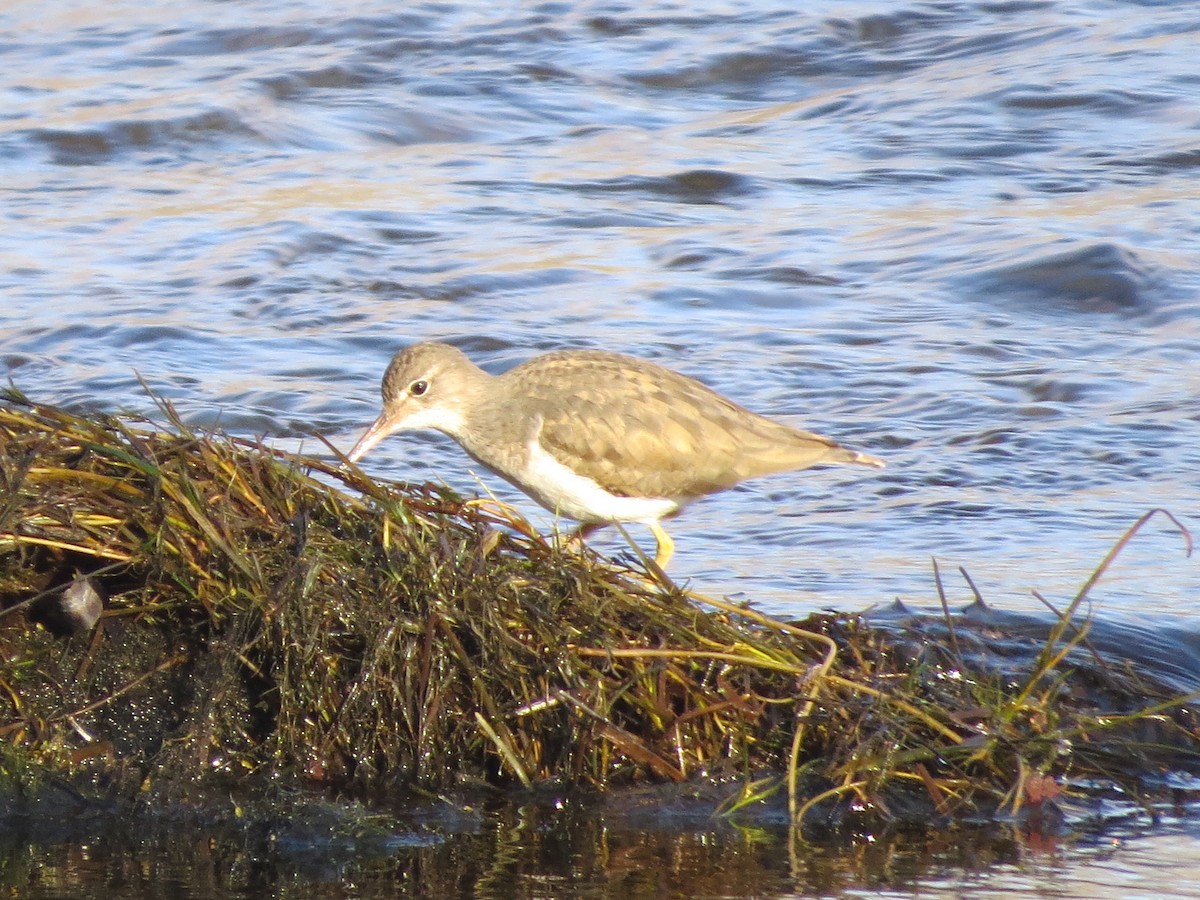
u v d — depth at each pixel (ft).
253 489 29.94
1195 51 84.43
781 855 26.40
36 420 29.99
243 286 59.77
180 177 72.74
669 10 94.02
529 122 80.84
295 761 28.22
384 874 25.38
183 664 28.63
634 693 29.22
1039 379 52.11
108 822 26.89
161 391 49.96
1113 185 69.62
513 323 56.29
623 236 65.31
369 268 61.57
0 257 62.34
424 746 28.43
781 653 29.86
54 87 82.94
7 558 28.63
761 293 59.62
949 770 29.17
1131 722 31.30
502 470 35.78
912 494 44.32
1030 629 34.19
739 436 35.45
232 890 24.68
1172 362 53.72
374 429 35.58
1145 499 43.55
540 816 27.63
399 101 81.46
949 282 60.34
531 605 29.25
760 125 79.77
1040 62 84.33
